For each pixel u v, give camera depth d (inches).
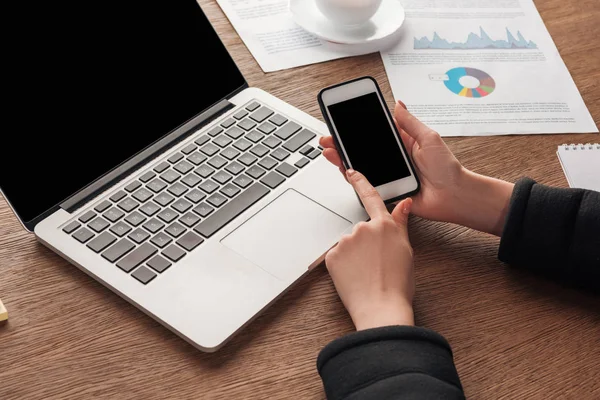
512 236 30.9
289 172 34.2
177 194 32.8
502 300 30.5
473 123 38.6
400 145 32.9
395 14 44.8
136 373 27.3
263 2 45.6
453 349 28.5
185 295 29.0
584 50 43.9
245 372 27.5
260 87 39.8
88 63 33.0
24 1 31.1
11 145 30.8
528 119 39.1
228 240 31.1
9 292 29.9
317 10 45.0
